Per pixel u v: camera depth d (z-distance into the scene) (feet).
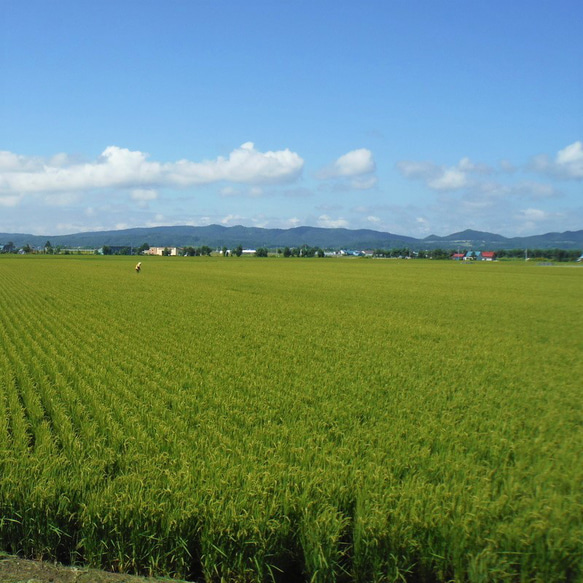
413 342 76.28
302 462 29.01
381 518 22.61
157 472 27.02
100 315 102.06
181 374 51.96
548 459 29.91
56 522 24.25
